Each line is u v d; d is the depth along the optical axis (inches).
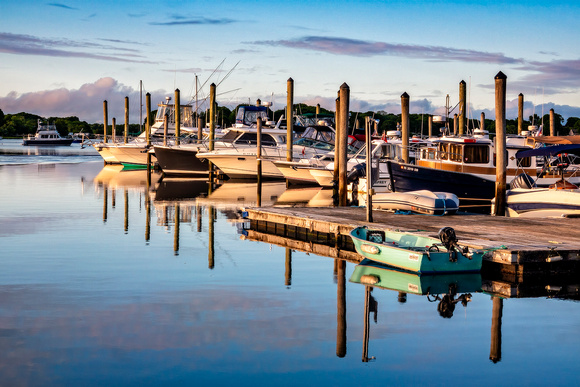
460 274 581.0
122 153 2236.7
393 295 515.5
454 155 1185.4
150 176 1856.5
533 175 1234.6
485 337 413.4
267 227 867.4
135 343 397.1
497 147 888.9
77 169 2166.6
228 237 800.9
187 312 463.5
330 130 1668.3
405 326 435.5
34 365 362.0
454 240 572.4
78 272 590.6
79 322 438.0
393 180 1084.5
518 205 949.8
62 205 1130.7
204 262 642.2
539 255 553.9
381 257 609.0
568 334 419.2
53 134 5044.3
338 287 541.0
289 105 1529.3
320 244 752.3
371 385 337.7
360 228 676.7
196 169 1919.3
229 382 340.8
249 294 516.4
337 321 444.8
